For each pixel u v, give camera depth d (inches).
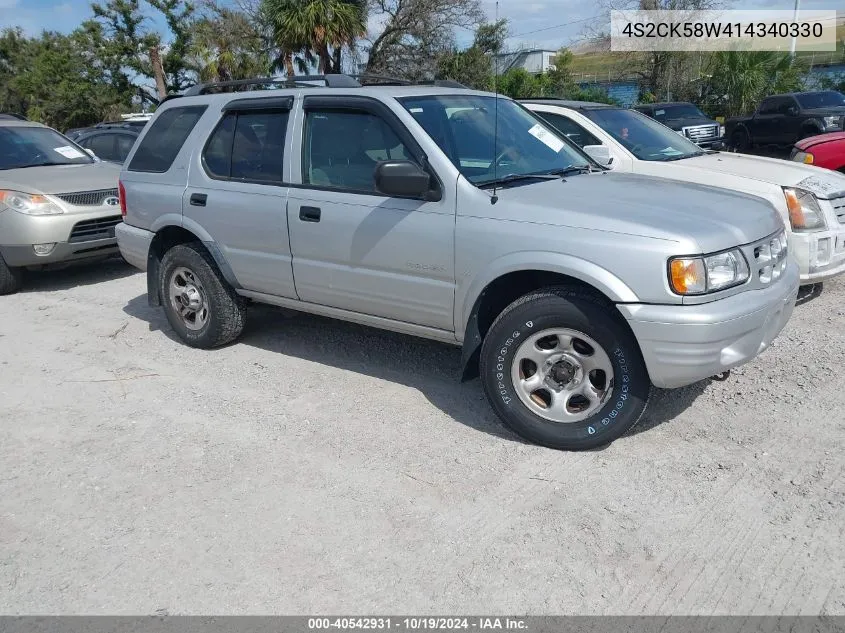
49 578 121.6
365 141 179.5
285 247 193.9
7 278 308.8
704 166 265.3
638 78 1236.5
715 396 176.7
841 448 150.0
